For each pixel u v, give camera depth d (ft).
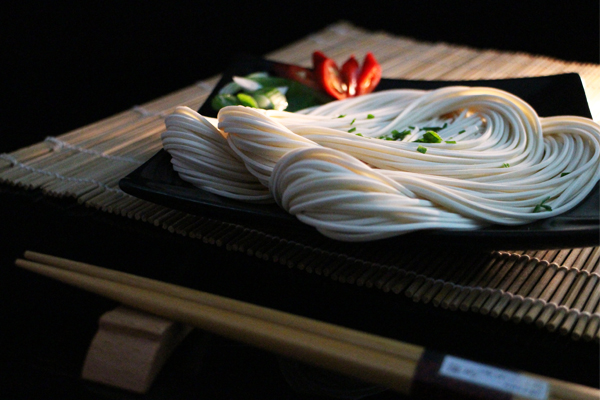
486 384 1.33
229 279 1.60
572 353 1.42
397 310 1.50
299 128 1.61
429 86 1.97
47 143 1.95
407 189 1.50
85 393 1.49
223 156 1.61
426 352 1.37
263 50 3.34
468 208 1.49
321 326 1.42
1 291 1.70
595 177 1.56
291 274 1.56
